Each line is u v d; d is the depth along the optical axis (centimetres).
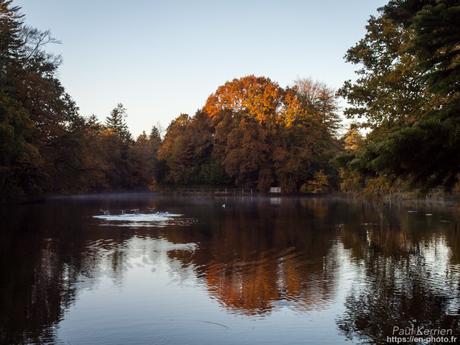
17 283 1522
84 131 6075
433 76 1294
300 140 8000
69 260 1909
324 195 7656
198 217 3881
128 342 1027
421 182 1402
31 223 3272
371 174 1378
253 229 2994
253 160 7881
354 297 1355
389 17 1642
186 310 1250
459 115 1160
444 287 1459
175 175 9894
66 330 1098
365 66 2491
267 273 1675
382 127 2241
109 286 1491
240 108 8544
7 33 4275
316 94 8494
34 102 4762
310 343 1020
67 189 6456
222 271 1714
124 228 3044
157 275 1645
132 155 11262
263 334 1073
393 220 3503
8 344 1012
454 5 1245
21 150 3878
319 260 1919
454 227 3014
